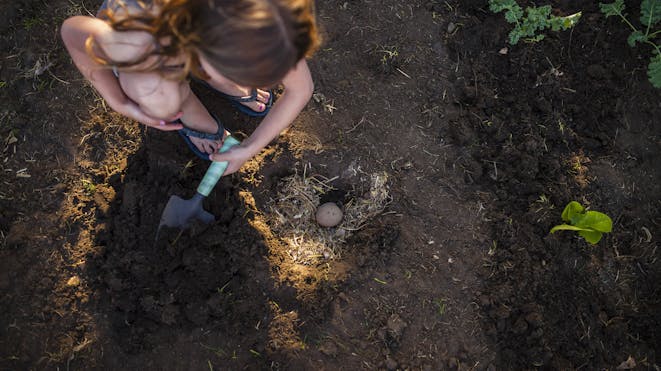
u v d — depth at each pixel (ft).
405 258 8.77
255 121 9.21
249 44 4.96
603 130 9.86
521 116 9.68
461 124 9.52
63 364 7.81
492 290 8.74
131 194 8.48
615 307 9.11
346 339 8.32
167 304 8.02
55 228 8.32
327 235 9.09
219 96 9.14
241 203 8.60
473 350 8.50
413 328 8.48
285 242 8.87
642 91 10.09
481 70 9.84
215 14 4.93
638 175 9.79
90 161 8.71
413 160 9.28
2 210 8.38
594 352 8.78
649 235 9.53
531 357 8.52
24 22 9.15
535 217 9.13
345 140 9.21
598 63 10.08
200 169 8.79
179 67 6.65
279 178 9.11
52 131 8.77
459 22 9.97
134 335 7.97
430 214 9.05
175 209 8.29
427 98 9.57
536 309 8.63
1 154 8.64
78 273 8.16
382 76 9.57
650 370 8.89
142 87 6.90
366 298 8.53
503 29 9.97
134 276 8.16
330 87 9.39
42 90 8.92
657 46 10.04
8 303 7.98
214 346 8.08
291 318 8.29
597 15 10.16
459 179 9.29
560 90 9.86
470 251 8.91
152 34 5.74
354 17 9.75
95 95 8.96
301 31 5.17
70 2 9.37
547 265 8.98
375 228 8.89
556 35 10.07
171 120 7.71
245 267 8.39
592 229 8.77
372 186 9.12
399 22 9.84
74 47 6.70
